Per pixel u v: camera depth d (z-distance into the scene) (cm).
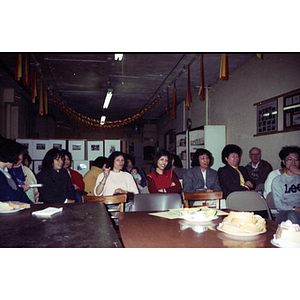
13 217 174
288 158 295
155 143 1614
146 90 906
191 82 793
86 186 448
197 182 374
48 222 160
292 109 448
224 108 716
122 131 1798
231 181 369
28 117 1069
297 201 288
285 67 468
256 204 267
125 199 267
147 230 170
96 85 839
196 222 191
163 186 344
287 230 138
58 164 328
